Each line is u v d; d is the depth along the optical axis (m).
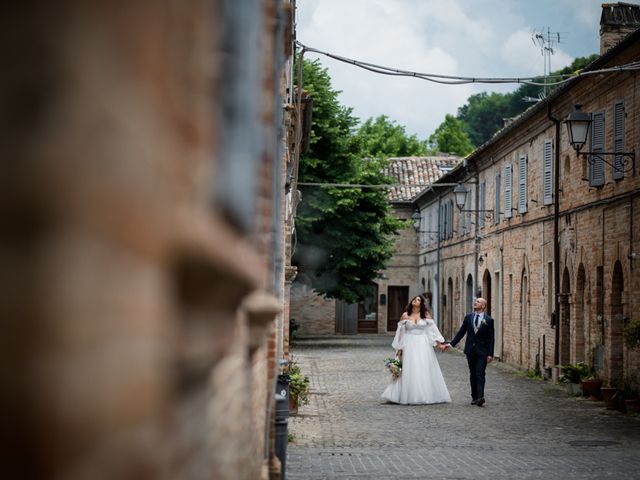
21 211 0.95
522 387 25.64
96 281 1.03
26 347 0.94
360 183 43.22
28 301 0.94
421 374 21.05
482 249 39.44
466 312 43.25
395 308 61.81
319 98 42.66
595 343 24.09
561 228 27.67
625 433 16.31
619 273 22.94
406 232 61.44
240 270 1.89
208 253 1.46
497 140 34.81
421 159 66.69
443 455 13.40
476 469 12.02
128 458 1.08
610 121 23.28
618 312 22.91
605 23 29.11
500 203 36.03
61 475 0.95
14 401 0.93
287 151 15.54
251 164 2.55
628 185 21.97
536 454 13.58
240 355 3.71
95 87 1.05
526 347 31.59
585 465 12.46
